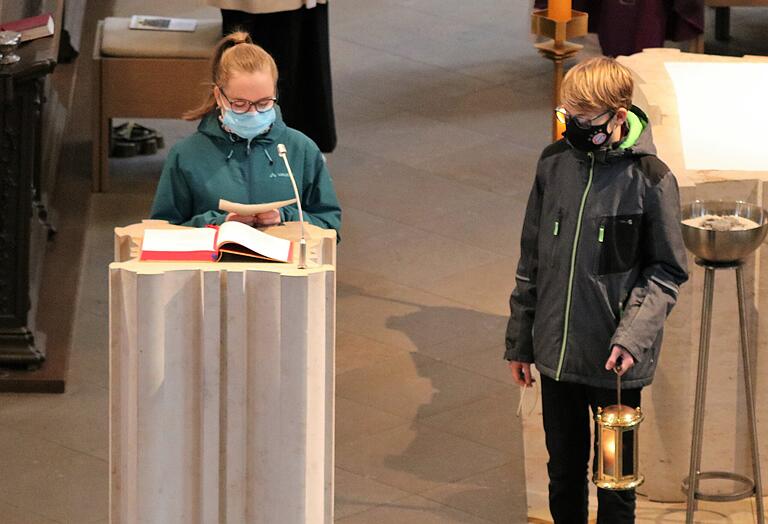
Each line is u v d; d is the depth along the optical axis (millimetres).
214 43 23344
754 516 14930
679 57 16266
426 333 19406
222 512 10250
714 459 15078
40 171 21250
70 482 15789
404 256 21750
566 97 12031
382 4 33438
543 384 13000
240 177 12383
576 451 13086
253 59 11805
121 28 23812
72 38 27609
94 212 22844
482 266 21469
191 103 23312
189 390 9953
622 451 12516
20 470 15977
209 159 12383
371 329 19516
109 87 23172
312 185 12664
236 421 10031
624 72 11977
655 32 25672
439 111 27484
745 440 15039
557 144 12719
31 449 16422
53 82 26984
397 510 15219
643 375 12578
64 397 17625
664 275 12383
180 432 9977
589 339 12500
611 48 25922
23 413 17219
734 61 16047
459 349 19000
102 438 16734
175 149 12500
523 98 28172
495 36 31609
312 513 10227
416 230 22641
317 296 9844
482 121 27047
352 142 25969
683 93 15406
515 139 26250
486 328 19609
